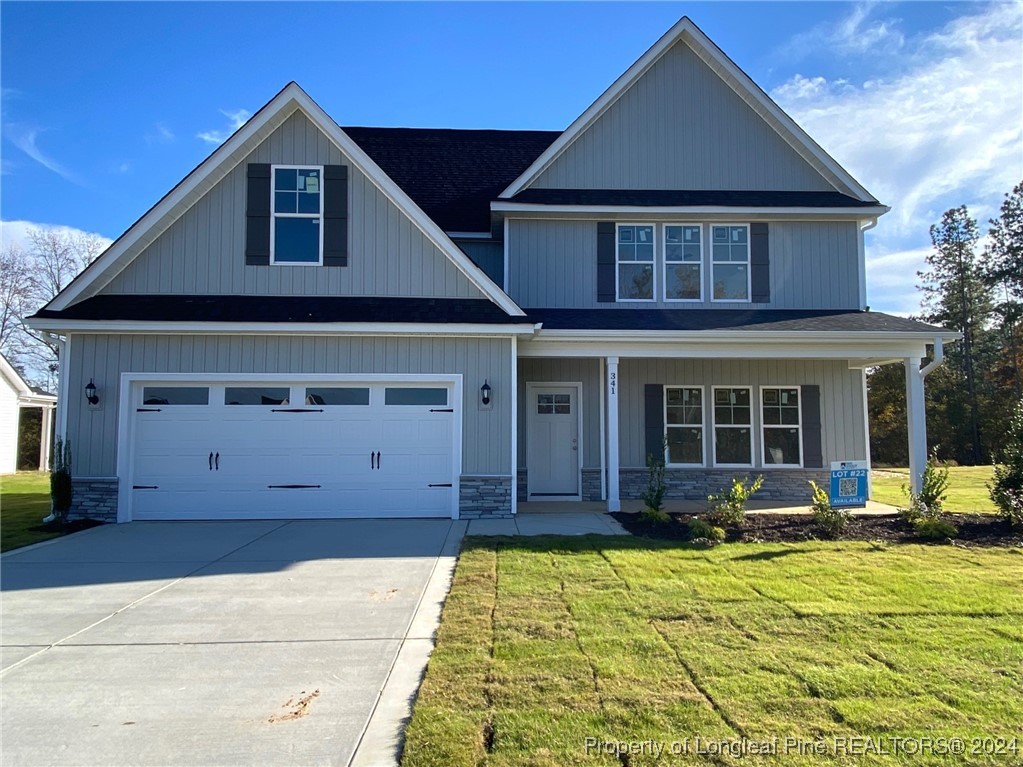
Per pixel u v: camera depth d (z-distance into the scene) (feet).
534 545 28.09
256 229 38.11
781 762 10.89
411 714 12.98
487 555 26.14
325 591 21.72
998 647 16.03
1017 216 125.49
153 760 11.41
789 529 31.89
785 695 13.33
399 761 11.30
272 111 37.63
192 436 36.27
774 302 45.37
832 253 45.83
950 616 18.48
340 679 14.73
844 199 45.75
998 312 126.41
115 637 17.54
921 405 38.91
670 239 45.80
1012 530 31.55
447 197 51.93
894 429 117.29
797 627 17.51
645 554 26.45
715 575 23.06
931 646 16.11
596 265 45.16
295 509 36.37
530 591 21.02
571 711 12.70
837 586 21.61
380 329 35.83
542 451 45.01
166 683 14.60
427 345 36.88
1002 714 12.53
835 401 46.14
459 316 36.60
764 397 46.09
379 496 36.73
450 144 58.03
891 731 11.90
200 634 17.71
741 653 15.62
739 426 45.88
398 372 36.70
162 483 35.94
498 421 36.86
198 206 38.09
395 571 24.35
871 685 13.79
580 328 38.42
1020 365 120.47
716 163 46.78
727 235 45.88
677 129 46.91
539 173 46.29
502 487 36.65
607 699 13.20
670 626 17.58
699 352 38.78
